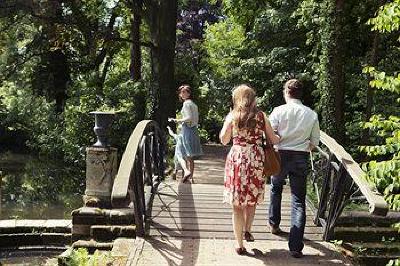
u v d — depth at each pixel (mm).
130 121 20906
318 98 15383
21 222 9367
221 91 24078
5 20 24594
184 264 5832
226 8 23625
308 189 9266
